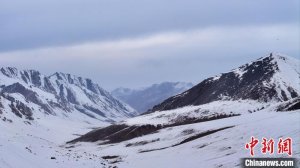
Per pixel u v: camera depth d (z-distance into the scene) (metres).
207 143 99.12
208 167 67.81
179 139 134.88
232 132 100.88
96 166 64.06
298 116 97.62
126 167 87.62
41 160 54.44
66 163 58.53
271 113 130.75
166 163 88.06
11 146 53.94
